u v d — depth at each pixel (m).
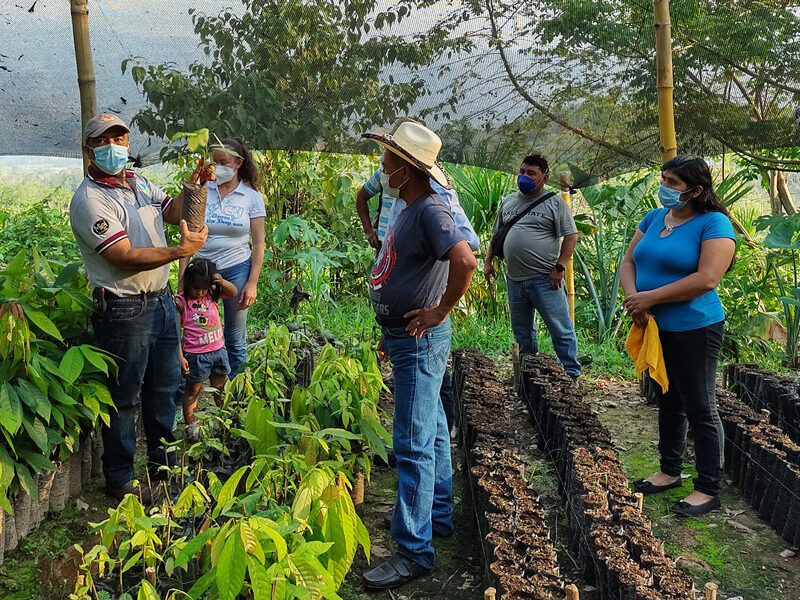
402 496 2.89
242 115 3.54
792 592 2.98
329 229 7.39
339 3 3.46
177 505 2.52
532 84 3.83
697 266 3.42
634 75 4.02
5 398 2.85
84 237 3.04
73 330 3.34
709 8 4.14
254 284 4.34
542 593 2.27
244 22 3.41
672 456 3.84
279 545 2.03
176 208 3.40
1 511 2.88
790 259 6.64
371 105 3.68
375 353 3.94
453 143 3.90
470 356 5.08
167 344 3.45
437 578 2.98
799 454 3.60
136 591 2.60
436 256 2.63
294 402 3.38
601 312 6.76
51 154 3.46
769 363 6.32
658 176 7.42
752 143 4.39
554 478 3.99
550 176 4.87
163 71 3.41
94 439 3.68
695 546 3.32
